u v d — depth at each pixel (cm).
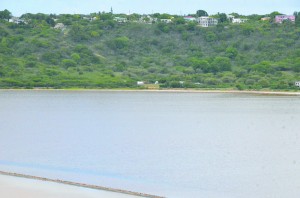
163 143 11206
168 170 8212
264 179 7650
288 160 9138
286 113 17800
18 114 17425
